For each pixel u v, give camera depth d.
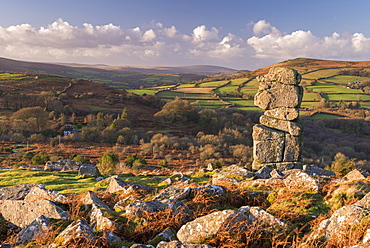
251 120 132.38
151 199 9.57
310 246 5.74
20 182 18.81
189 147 93.12
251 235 6.38
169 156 78.12
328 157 79.56
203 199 9.05
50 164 25.69
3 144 83.25
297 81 17.89
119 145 94.06
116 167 45.41
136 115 145.88
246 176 13.73
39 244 6.90
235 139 103.50
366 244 4.86
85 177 20.69
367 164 66.69
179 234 6.77
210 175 17.67
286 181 10.51
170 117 135.38
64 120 122.81
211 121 125.50
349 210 6.14
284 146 17.89
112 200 11.11
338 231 5.88
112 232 6.87
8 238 8.09
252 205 9.27
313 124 118.00
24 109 103.88
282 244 6.23
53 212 8.41
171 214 7.75
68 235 6.52
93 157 74.62
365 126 112.56
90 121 122.44
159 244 6.01
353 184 8.69
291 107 17.95
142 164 59.88
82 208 8.95
